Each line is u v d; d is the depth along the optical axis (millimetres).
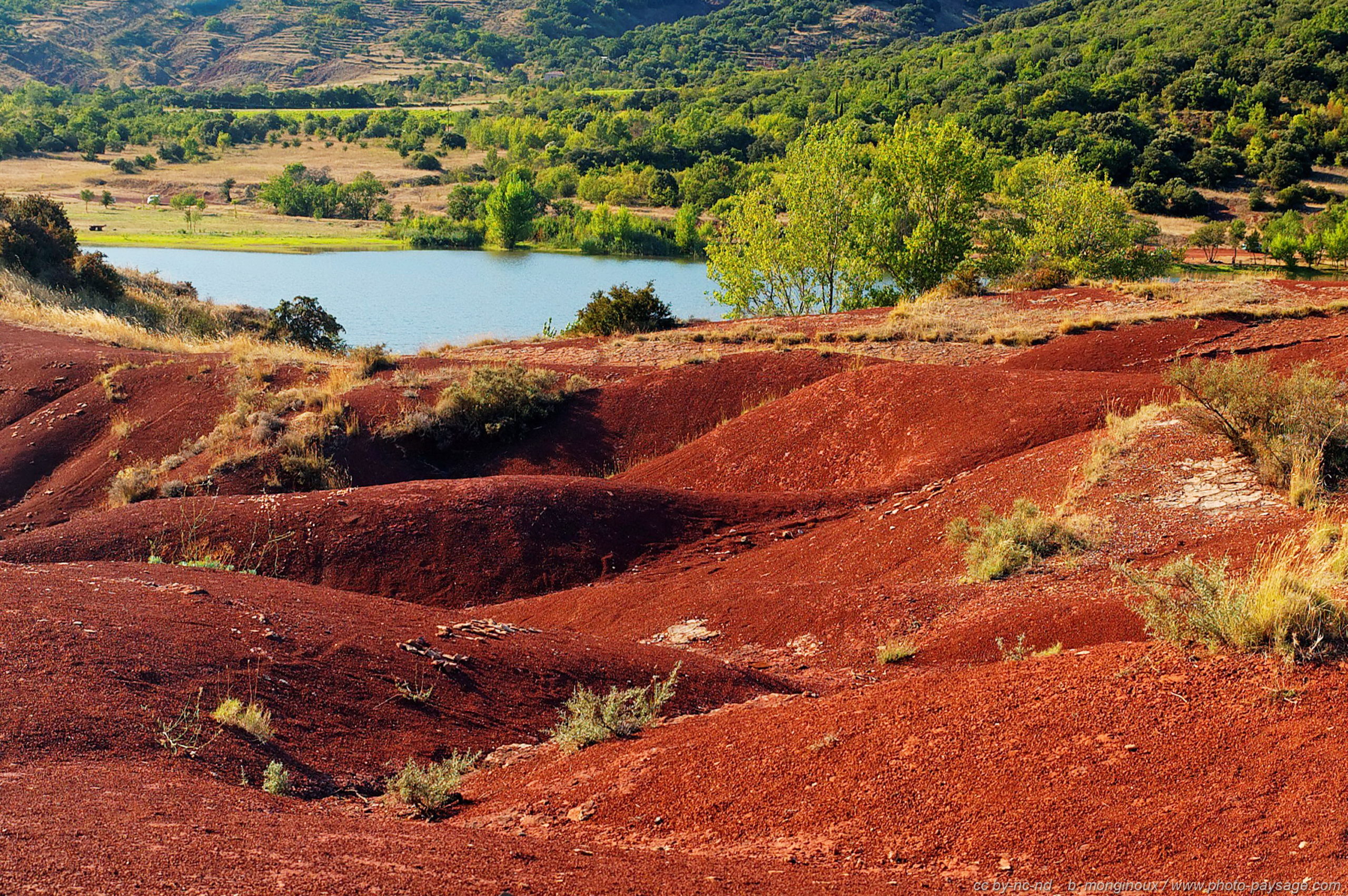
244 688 6777
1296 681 5188
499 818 5715
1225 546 8383
